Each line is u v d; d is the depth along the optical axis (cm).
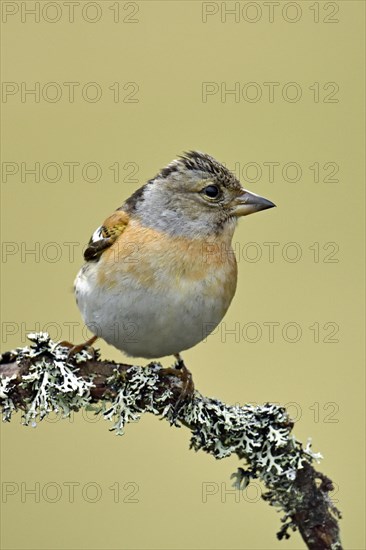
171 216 1077
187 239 1071
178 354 1124
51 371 973
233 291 1102
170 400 976
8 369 977
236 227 1138
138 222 1081
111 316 1048
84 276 1087
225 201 1111
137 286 1030
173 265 1040
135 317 1041
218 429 961
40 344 979
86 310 1080
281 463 931
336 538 926
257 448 946
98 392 982
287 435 938
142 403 981
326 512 930
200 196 1091
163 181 1094
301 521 933
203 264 1055
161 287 1031
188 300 1039
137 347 1081
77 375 984
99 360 994
